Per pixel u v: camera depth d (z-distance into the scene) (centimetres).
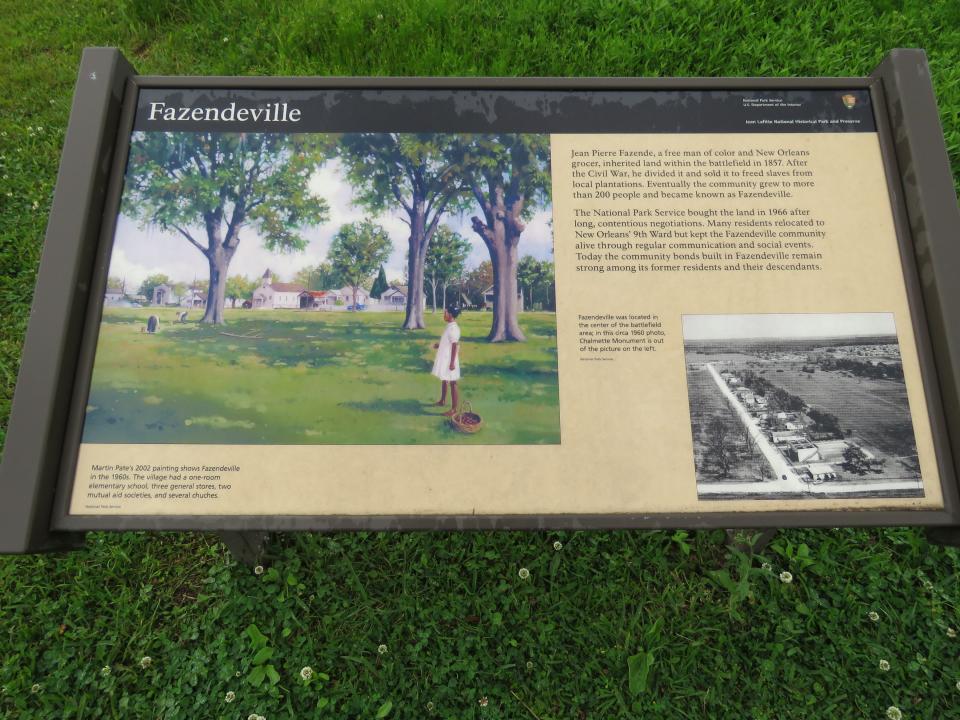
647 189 179
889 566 228
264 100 185
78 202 166
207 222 178
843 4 364
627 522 155
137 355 166
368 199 181
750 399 164
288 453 160
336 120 185
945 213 167
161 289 172
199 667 213
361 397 165
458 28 359
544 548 236
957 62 347
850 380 164
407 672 214
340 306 174
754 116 184
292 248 178
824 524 154
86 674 213
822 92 186
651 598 227
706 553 236
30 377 153
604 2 366
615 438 161
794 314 168
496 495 158
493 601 226
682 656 215
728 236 175
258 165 182
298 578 231
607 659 215
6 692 209
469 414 164
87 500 155
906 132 175
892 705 206
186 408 162
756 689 209
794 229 175
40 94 375
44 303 158
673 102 185
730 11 361
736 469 159
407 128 185
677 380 165
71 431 157
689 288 171
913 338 166
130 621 224
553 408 164
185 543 240
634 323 169
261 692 209
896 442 160
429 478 159
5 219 324
